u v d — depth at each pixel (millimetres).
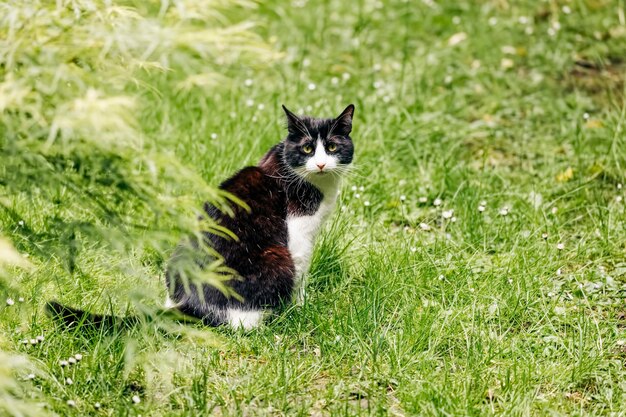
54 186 3990
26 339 5203
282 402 4828
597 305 6023
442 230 6938
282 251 5734
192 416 4586
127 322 5250
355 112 8766
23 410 4086
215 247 5555
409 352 5289
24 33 3723
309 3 11297
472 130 8766
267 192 5840
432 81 9570
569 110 9000
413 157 8211
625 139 8164
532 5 11211
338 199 7145
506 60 10000
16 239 6141
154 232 4168
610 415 4809
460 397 4816
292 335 5559
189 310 5566
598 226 6992
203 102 8789
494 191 7637
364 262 6348
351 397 4984
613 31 10648
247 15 10719
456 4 11297
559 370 5172
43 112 3732
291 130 5965
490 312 5766
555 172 8023
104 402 4770
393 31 10734
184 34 3727
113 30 3809
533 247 6621
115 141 3801
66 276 5926
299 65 9844
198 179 3857
